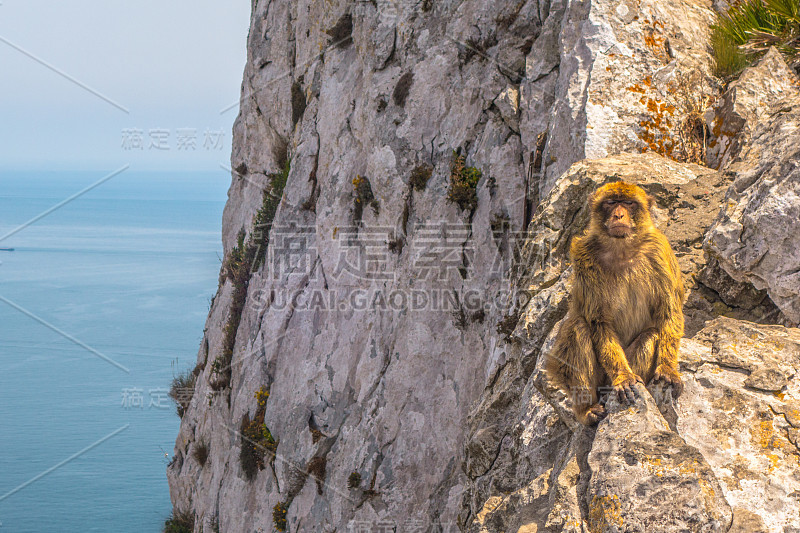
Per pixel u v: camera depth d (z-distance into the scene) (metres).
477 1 11.48
